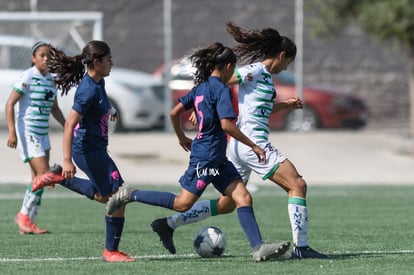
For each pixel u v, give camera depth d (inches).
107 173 880.9
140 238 1093.8
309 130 2655.0
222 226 1214.9
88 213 1395.2
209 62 861.8
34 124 1146.7
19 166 2106.3
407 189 1815.9
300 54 2640.3
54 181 923.4
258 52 906.1
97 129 879.7
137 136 2433.6
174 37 2869.1
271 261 872.9
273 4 2898.6
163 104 2536.9
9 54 2281.0
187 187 851.4
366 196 1676.9
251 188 1758.1
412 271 818.2
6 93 2285.9
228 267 837.2
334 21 2250.2
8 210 1430.9
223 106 833.5
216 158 846.5
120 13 2815.0
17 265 863.7
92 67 866.8
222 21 2901.1
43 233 1144.8
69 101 2149.4
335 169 2175.2
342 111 2647.6
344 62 3041.3
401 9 2095.2
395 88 3115.2
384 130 2785.4
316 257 892.6
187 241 1060.5
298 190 885.8
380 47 3056.1
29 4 2659.9
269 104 893.2
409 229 1187.9
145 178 2000.5
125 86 2481.5
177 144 2351.1
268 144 886.4
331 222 1277.1
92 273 808.3
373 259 895.1
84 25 2277.3
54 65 915.4
